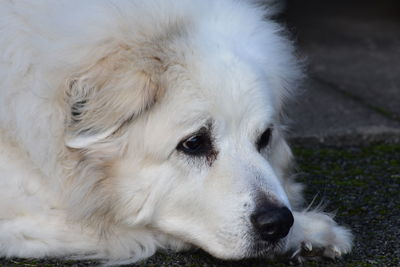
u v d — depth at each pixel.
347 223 4.71
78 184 4.00
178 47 3.93
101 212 4.06
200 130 3.93
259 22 4.59
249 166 3.98
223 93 3.92
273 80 4.52
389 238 4.44
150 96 3.84
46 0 4.07
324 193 5.29
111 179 3.99
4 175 4.11
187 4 4.14
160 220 4.12
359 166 5.98
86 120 3.85
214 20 4.28
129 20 3.89
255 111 4.04
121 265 4.05
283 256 4.12
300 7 14.28
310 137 6.70
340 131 6.85
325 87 8.62
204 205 3.96
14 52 4.02
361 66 9.79
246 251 3.85
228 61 3.99
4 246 4.00
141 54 3.82
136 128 3.92
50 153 3.96
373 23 13.18
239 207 3.85
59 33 3.92
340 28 12.70
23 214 4.13
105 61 3.83
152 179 3.97
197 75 3.91
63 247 4.09
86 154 3.93
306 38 11.78
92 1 3.98
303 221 4.25
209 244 3.98
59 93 3.85
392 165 6.02
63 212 4.17
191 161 3.98
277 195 3.87
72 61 3.83
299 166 5.95
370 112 7.54
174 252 4.27
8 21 4.09
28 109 3.93
